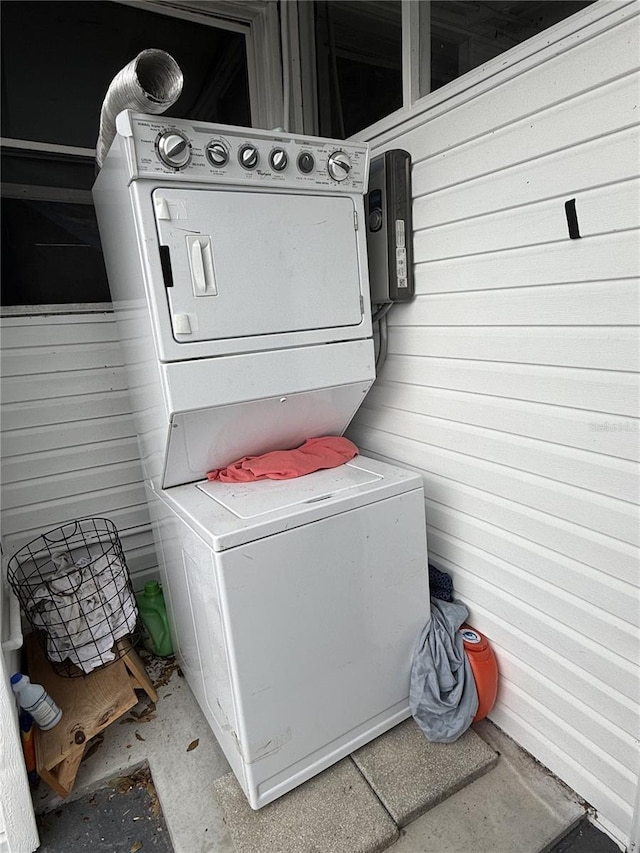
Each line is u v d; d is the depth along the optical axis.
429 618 1.83
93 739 1.91
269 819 1.55
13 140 2.12
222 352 1.51
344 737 1.71
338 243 1.68
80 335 2.25
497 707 1.85
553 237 1.37
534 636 1.65
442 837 1.51
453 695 1.72
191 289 1.44
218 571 1.36
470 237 1.61
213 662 1.61
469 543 1.85
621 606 1.37
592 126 1.22
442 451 1.90
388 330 2.04
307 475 1.79
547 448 1.50
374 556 1.65
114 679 1.97
